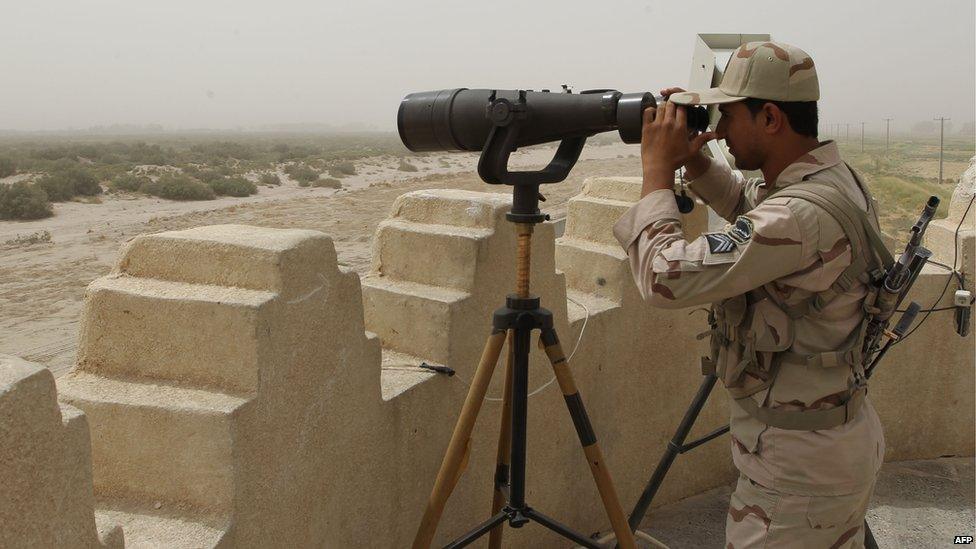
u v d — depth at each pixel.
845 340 1.81
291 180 36.47
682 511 3.59
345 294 2.02
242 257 1.77
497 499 2.36
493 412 2.68
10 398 1.09
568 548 3.20
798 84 1.80
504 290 2.65
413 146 2.17
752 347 1.83
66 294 10.81
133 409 1.65
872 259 1.78
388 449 2.26
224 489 1.63
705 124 2.00
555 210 17.97
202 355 1.72
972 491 3.83
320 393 1.93
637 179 3.51
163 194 26.28
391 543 2.34
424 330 2.49
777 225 1.67
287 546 1.84
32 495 1.14
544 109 1.97
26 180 28.88
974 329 4.03
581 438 2.15
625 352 3.29
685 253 1.73
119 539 1.37
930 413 4.12
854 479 1.83
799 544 1.85
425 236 2.58
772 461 1.84
